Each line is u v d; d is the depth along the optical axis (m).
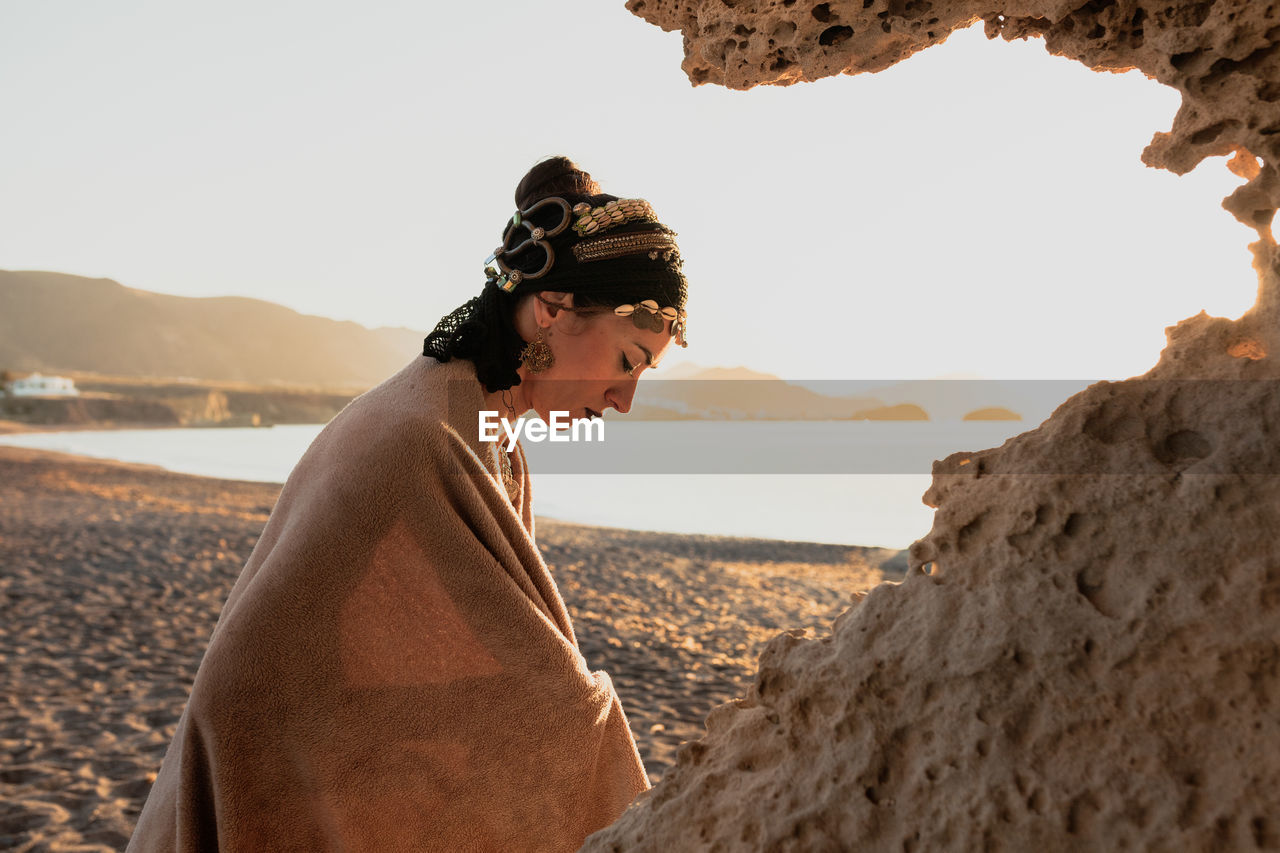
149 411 112.62
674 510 25.33
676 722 5.50
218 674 1.23
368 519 1.25
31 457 35.38
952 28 1.35
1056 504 1.01
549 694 1.31
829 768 1.00
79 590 8.70
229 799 1.24
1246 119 1.05
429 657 1.29
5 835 3.63
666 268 1.39
